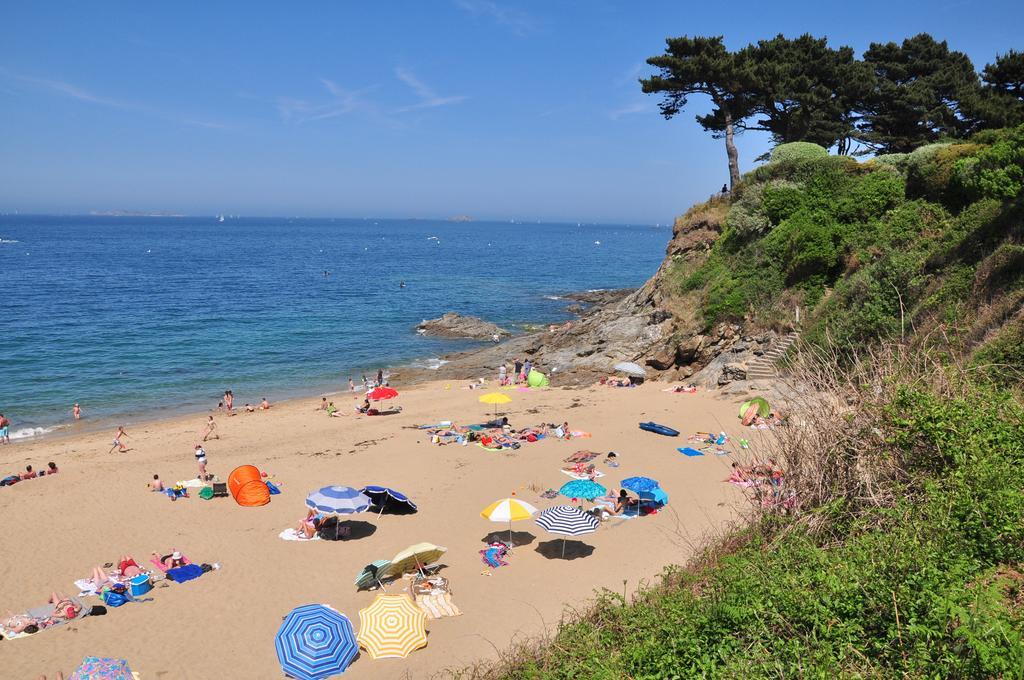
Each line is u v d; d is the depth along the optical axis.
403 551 17.89
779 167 42.41
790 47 50.72
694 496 21.31
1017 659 6.16
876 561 8.23
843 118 51.41
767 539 10.71
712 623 8.71
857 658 7.24
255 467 24.38
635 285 103.12
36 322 64.38
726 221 43.28
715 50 46.66
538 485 23.31
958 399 10.30
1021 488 8.78
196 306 76.69
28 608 16.28
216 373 47.25
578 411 32.75
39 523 21.00
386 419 33.97
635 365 37.56
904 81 53.28
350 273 119.81
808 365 12.62
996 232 26.91
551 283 106.19
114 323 64.75
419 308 77.56
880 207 35.50
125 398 40.81
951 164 32.31
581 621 11.83
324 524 20.86
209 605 16.45
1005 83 48.69
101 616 15.88
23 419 36.41
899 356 11.84
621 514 20.62
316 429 32.62
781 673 7.24
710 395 33.44
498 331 60.91
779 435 11.66
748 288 38.31
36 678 13.58
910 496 9.52
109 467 26.48
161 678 13.62
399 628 14.30
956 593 7.14
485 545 19.31
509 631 14.52
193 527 20.88
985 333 21.08
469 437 28.66
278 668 14.02
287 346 56.31
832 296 33.69
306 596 16.88
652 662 8.61
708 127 51.50
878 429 10.30
